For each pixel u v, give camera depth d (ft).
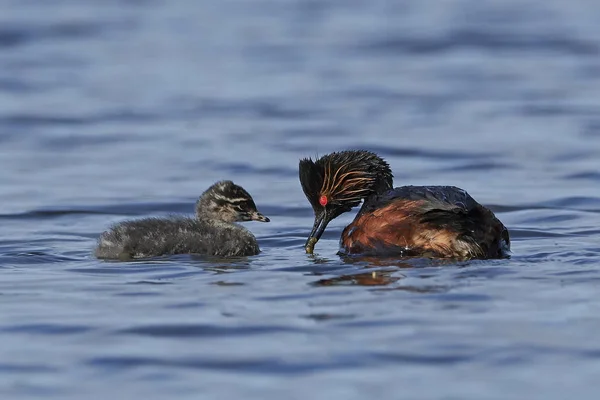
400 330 33.35
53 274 41.93
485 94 92.43
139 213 59.21
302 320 34.45
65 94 93.25
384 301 36.29
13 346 32.73
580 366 30.66
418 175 68.18
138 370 30.78
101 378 30.25
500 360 31.07
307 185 48.39
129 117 85.40
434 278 39.24
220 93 93.56
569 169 68.54
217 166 70.49
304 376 30.22
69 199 61.93
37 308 36.50
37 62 105.40
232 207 48.57
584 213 57.26
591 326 33.60
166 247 46.37
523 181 65.87
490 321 34.09
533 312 35.01
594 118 82.89
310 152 74.08
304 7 134.00
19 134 80.12
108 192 63.82
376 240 43.91
